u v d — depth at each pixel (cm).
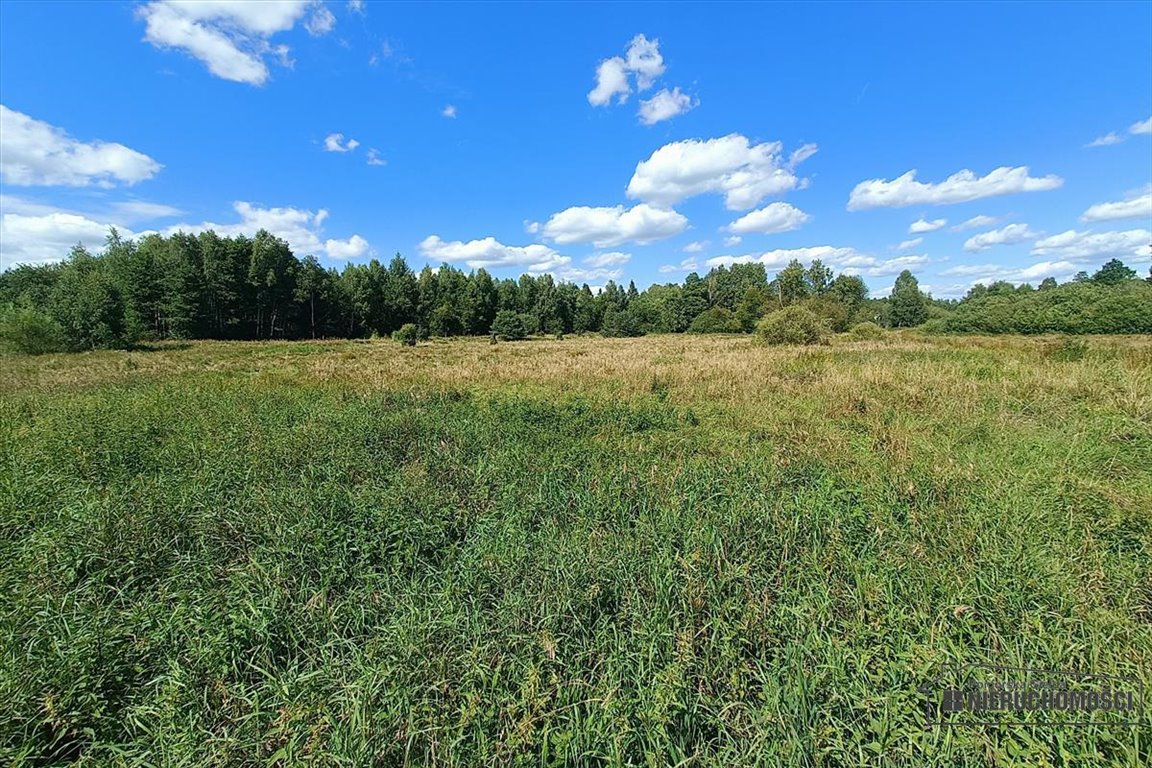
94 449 623
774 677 253
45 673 258
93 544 384
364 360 2414
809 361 1523
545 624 296
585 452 654
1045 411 780
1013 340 2647
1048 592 314
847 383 1034
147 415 844
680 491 511
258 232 5991
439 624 296
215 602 329
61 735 234
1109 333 3666
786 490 505
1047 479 506
